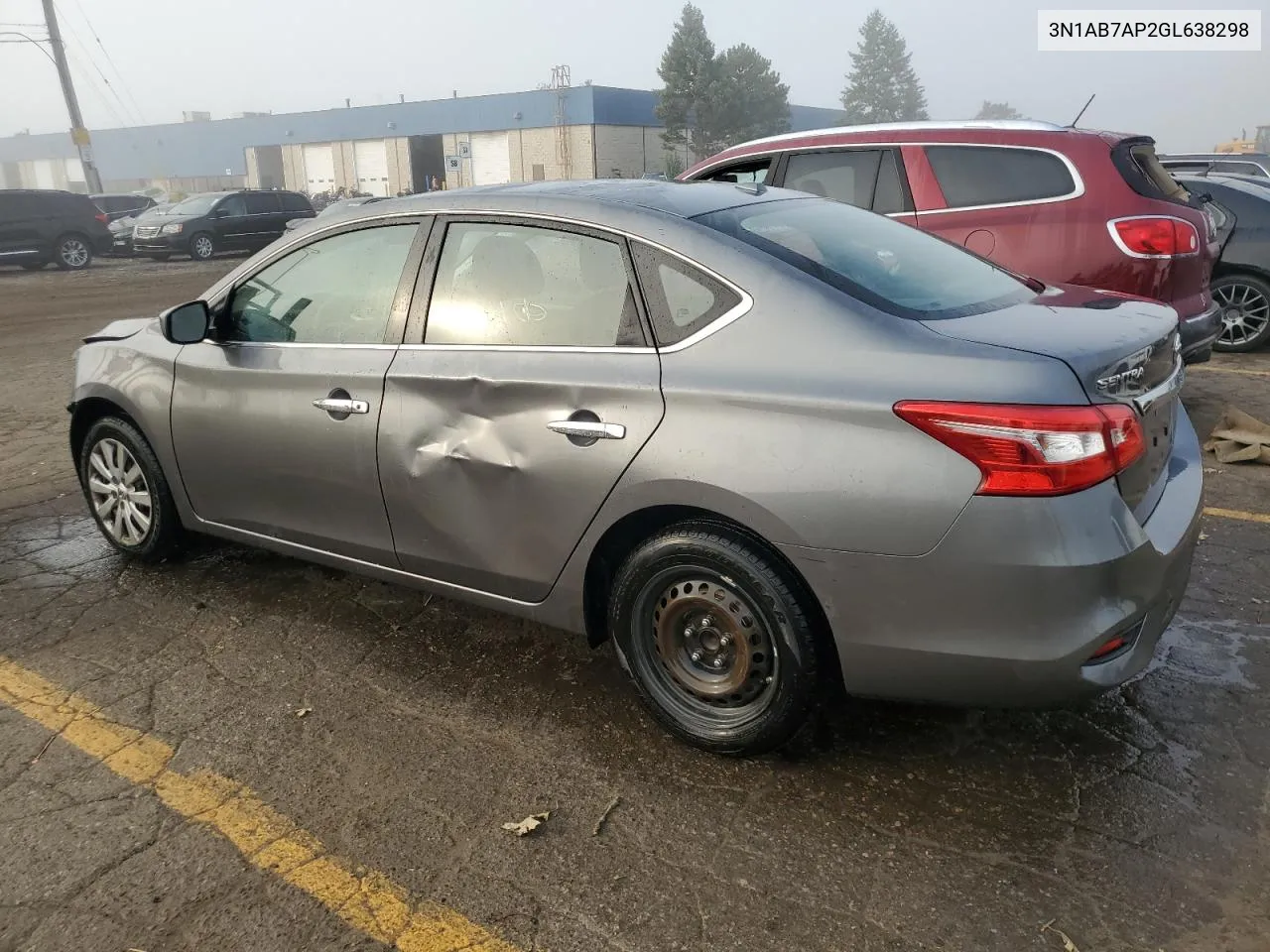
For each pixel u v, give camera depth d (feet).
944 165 19.80
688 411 8.95
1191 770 9.34
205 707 10.98
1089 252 18.42
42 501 18.28
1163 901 7.73
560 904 7.94
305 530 12.37
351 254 11.78
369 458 11.21
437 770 9.75
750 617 9.12
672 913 7.81
